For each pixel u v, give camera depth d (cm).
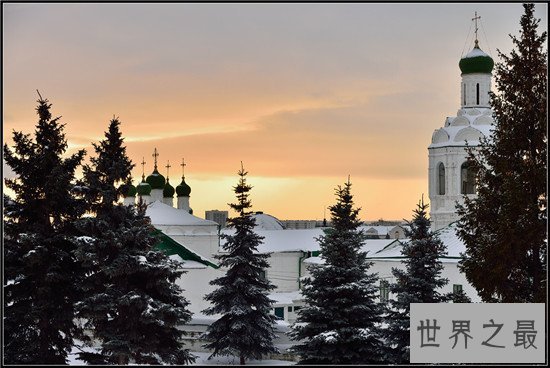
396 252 6500
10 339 3503
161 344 3628
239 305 5169
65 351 3656
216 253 8919
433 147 7250
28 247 3484
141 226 3622
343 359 3838
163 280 3566
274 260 9662
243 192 5344
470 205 2916
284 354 5312
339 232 4091
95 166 3616
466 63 7381
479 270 2794
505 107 2892
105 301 3431
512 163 2842
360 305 3903
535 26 2894
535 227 2692
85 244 3431
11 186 3572
